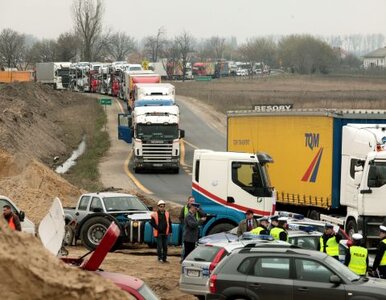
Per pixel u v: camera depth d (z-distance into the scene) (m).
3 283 20.22
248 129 76.25
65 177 104.69
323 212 68.00
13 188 75.94
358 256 41.47
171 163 116.25
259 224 50.69
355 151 62.06
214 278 37.75
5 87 187.75
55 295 20.45
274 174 72.50
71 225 59.38
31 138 130.75
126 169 119.69
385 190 57.94
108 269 49.69
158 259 53.97
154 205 78.38
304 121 68.62
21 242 20.94
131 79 162.88
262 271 37.25
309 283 36.47
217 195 59.41
